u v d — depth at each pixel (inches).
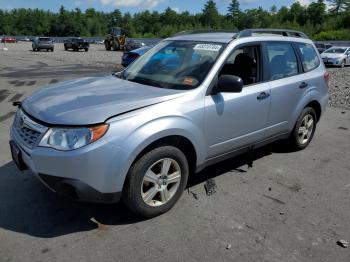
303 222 149.2
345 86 555.8
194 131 150.8
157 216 149.5
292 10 4845.0
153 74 172.2
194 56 172.1
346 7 4537.4
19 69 706.8
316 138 263.4
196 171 161.9
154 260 123.3
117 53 1400.1
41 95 156.4
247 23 4842.5
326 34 3661.4
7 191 166.1
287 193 174.1
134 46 1489.9
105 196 132.0
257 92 179.9
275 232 141.3
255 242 134.6
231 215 152.3
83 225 142.0
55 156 125.3
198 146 154.9
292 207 161.0
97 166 126.8
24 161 139.3
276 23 4744.1
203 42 178.5
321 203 165.6
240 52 177.3
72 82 176.7
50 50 1519.4
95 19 5295.3
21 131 143.3
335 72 844.0
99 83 169.0
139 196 139.7
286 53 206.7
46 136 129.0
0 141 232.7
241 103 170.9
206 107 155.2
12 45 2229.3
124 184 136.7
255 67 185.5
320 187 181.9
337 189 180.5
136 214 144.1
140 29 5162.4
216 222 146.6
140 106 138.3
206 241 134.3
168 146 144.1
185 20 5049.2
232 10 4881.9
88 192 128.8
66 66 791.7
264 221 148.8
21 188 169.2
